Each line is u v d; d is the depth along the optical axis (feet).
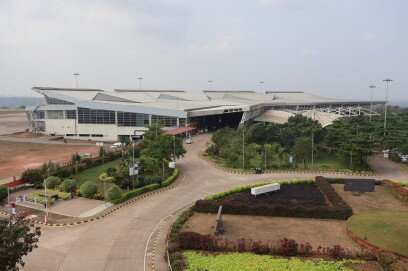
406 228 95.76
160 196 137.69
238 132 224.33
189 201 131.75
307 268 79.41
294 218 112.78
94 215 115.24
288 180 154.71
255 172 176.96
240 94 508.94
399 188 135.74
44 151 242.78
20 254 64.49
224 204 116.47
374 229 96.73
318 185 145.18
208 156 213.66
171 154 171.83
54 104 315.78
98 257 87.56
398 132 244.83
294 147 189.47
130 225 108.06
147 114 288.30
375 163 206.59
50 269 81.92
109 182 156.97
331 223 108.37
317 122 257.75
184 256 85.76
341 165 196.13
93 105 295.48
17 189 143.95
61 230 103.86
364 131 241.14
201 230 103.14
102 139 298.97
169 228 105.91
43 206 123.54
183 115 279.90
